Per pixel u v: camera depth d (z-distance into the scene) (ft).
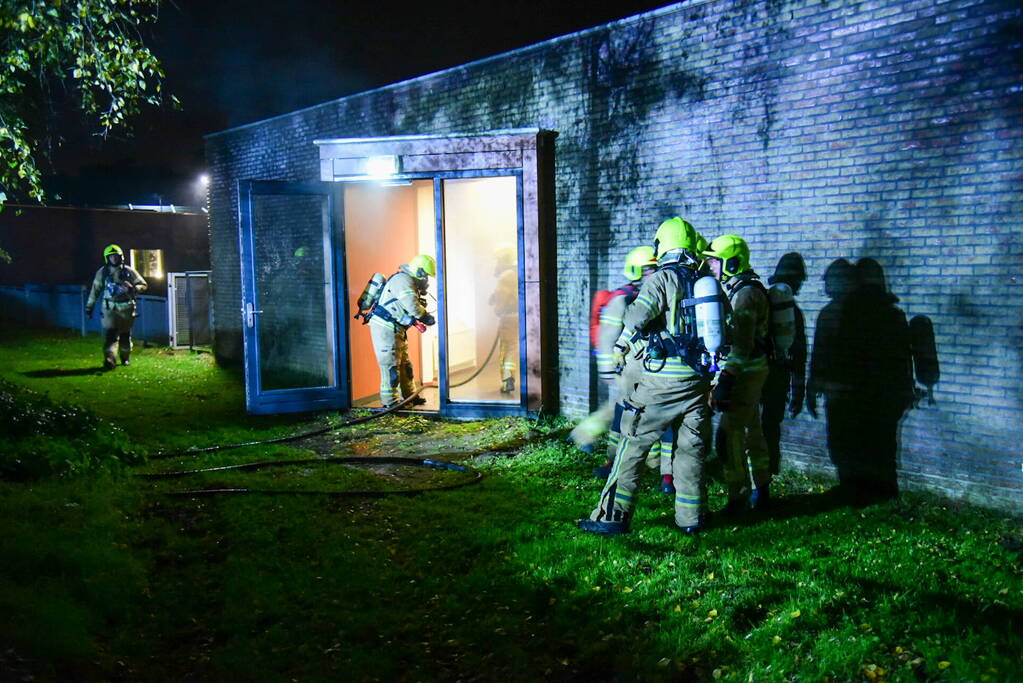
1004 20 15.08
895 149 16.87
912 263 16.74
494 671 10.82
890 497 17.03
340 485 19.49
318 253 31.53
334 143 27.68
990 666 9.59
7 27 21.26
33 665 9.84
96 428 22.49
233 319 39.17
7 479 17.52
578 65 24.17
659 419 14.57
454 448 23.48
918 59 16.38
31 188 24.50
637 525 15.56
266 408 28.07
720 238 16.03
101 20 22.45
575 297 25.20
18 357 43.16
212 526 16.56
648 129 22.34
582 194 24.56
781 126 19.01
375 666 10.91
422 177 26.58
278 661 11.07
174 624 12.25
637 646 10.94
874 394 17.56
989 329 15.62
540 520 16.28
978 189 15.62
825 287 18.35
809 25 18.26
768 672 10.06
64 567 12.80
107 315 38.45
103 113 23.11
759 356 15.92
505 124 26.63
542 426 25.16
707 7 20.48
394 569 14.25
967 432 16.07
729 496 16.31
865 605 11.51
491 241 34.30
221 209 39.34
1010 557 13.51
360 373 30.09
